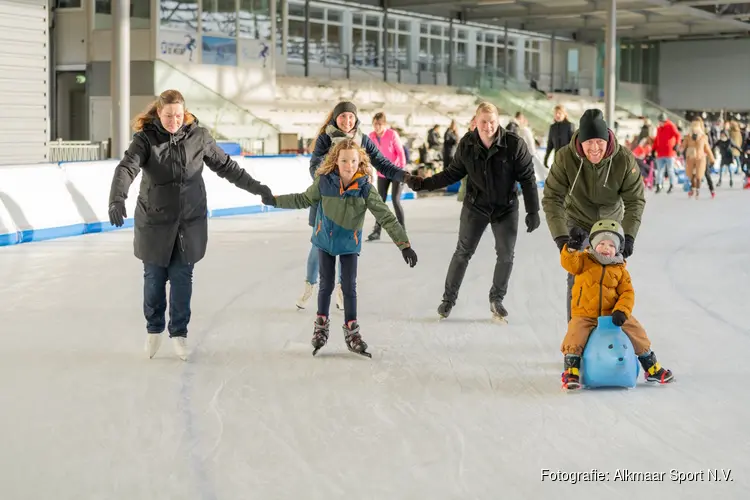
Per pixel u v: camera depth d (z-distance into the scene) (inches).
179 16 1236.5
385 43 1754.4
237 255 536.7
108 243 576.4
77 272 464.4
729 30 2220.7
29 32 877.2
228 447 206.7
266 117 1380.4
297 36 1596.9
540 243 614.2
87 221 628.7
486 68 1979.6
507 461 198.1
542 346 313.9
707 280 458.6
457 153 342.0
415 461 197.9
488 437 214.8
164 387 257.8
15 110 871.7
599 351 253.1
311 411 235.5
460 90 1852.9
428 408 238.8
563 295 416.8
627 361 253.0
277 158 844.0
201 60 1278.3
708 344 316.8
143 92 1195.3
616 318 252.8
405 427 222.2
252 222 730.2
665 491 180.5
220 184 777.6
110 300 390.6
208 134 289.6
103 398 246.4
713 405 242.1
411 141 1464.1
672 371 278.7
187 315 289.9
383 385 261.9
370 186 292.0
